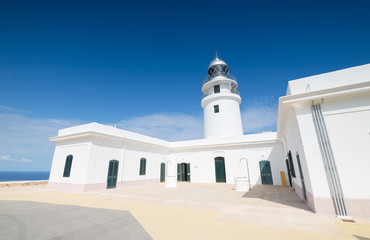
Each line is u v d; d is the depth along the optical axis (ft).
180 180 66.18
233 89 77.56
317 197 18.60
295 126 23.52
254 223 15.83
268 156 53.01
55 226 15.25
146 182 55.42
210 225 15.43
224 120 65.41
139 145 54.85
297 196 30.01
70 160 43.21
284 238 12.46
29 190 40.88
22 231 14.01
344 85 18.57
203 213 19.60
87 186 38.42
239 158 56.85
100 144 42.57
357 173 17.63
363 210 16.71
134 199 29.12
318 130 19.77
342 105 19.54
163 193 35.55
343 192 17.60
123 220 17.02
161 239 12.45
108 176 43.65
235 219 17.12
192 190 40.11
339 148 18.67
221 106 67.15
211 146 61.52
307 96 20.17
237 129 65.67
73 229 14.49
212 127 67.10
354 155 18.08
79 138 42.91
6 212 20.26
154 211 20.70
